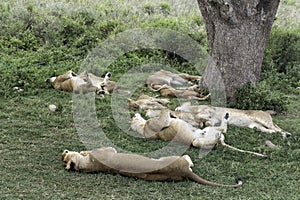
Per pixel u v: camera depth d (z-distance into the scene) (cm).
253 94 987
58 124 852
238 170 702
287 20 1705
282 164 727
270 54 1368
